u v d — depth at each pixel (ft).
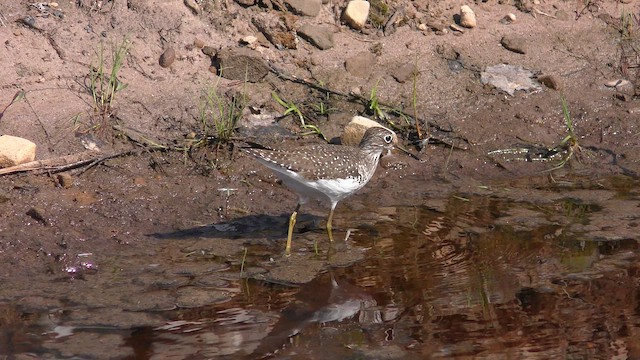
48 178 40.47
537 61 51.47
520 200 43.47
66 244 37.32
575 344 31.22
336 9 50.55
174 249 37.68
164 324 32.04
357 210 42.14
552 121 49.03
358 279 35.68
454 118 48.24
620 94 50.67
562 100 48.96
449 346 30.99
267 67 47.06
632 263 37.32
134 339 30.99
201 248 37.83
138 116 44.14
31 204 39.01
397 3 51.90
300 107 46.70
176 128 44.21
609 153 47.85
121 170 41.78
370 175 40.16
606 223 41.04
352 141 44.55
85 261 36.35
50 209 38.99
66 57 44.98
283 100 46.78
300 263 36.86
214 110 45.27
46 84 43.91
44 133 42.14
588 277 36.09
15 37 44.78
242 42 48.03
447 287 35.14
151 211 40.09
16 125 42.04
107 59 45.55
